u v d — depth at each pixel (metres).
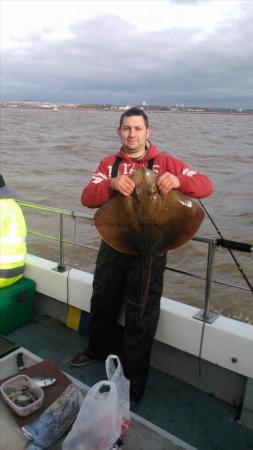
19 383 2.59
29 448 2.15
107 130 59.53
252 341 2.84
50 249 8.50
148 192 2.38
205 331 3.04
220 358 3.01
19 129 57.84
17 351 3.07
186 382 3.38
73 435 2.09
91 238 9.15
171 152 30.53
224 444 2.78
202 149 33.91
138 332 2.95
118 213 2.47
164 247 2.49
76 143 33.16
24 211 11.30
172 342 3.24
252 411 2.92
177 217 2.39
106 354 3.53
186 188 2.65
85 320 3.93
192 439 2.81
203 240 2.96
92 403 2.12
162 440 2.43
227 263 8.25
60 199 13.29
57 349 3.77
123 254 2.98
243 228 10.80
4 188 3.71
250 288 3.04
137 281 2.88
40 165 20.45
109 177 2.86
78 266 7.69
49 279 4.04
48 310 4.32
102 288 3.17
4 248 3.74
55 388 2.59
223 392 3.18
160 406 3.11
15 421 2.32
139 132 2.76
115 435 2.15
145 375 3.10
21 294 3.99
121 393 2.35
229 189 16.03
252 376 2.87
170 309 3.23
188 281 7.47
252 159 26.59
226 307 6.64
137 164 2.85
